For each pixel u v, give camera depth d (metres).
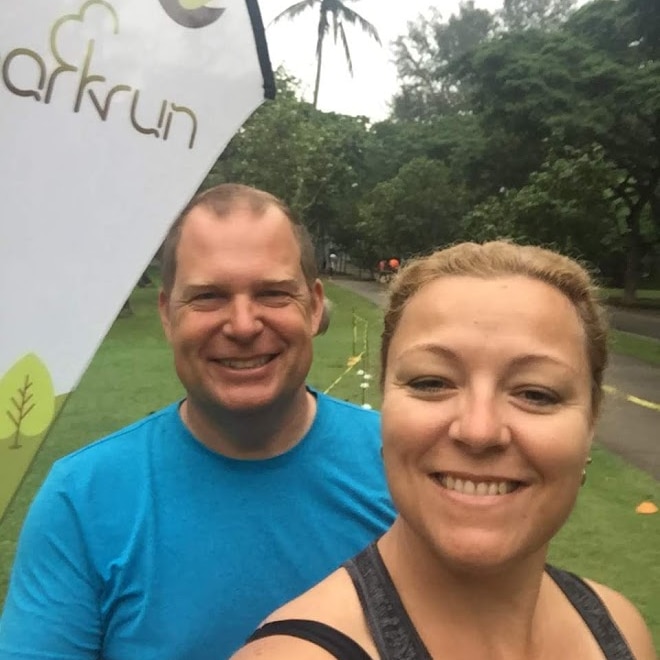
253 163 9.04
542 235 8.68
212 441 0.74
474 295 0.47
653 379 4.59
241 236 0.73
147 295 9.33
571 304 0.49
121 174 0.72
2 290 0.68
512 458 0.45
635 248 10.64
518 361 0.46
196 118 0.74
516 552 0.46
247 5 0.75
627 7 8.60
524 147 10.84
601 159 8.67
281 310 0.74
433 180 13.55
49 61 0.69
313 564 0.74
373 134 17.95
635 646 0.56
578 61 9.23
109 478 0.73
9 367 0.69
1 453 0.70
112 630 0.71
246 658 0.44
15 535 1.98
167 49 0.73
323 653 0.44
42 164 0.69
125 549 0.71
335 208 15.66
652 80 8.46
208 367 0.73
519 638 0.49
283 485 0.75
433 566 0.47
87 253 0.71
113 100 0.71
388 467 0.48
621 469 2.66
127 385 4.13
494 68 9.73
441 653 0.47
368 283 15.34
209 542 0.72
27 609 0.70
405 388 0.48
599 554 1.94
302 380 0.76
